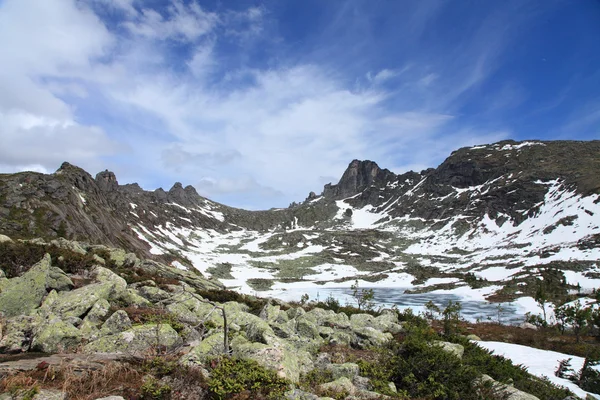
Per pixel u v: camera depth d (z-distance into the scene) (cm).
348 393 1128
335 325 2048
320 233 19988
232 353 1153
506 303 7062
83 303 1577
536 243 12950
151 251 11319
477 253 14275
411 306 7019
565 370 2148
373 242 18062
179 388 934
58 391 827
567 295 6750
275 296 8794
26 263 2298
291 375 1109
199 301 2042
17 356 1067
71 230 7456
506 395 1282
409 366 1379
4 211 7019
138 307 1809
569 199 15050
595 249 10112
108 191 18125
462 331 3294
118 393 878
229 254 16388
